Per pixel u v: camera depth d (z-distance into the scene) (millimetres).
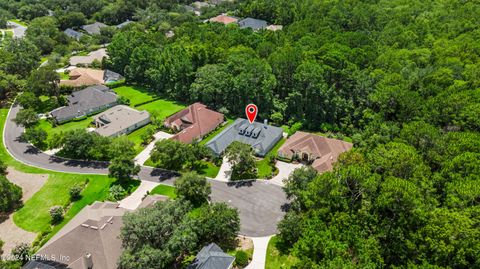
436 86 97938
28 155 101625
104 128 109750
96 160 98375
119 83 151250
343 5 187125
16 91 141875
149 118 120000
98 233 63250
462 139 68438
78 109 124500
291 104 116688
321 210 58719
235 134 105125
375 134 85125
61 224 75312
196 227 62719
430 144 72750
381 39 148250
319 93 108938
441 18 158875
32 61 150750
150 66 145875
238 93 118375
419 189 58000
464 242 46938
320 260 50906
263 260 64812
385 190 55156
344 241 52438
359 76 110250
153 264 54875
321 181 61062
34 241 70438
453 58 109375
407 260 51625
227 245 68438
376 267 50188
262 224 74125
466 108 78875
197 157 93625
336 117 113312
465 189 54562
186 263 64250
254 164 88812
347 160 69812
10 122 121062
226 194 83438
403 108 92875
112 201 81062
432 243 48500
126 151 89625
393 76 104062
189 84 133500
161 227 58625
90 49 185250
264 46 141250
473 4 163375
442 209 52219
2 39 177125
